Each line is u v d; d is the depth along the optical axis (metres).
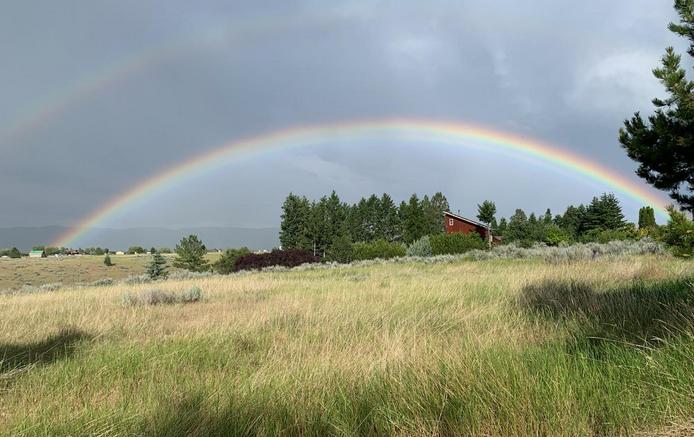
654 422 2.80
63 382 4.53
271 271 29.48
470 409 3.09
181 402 3.65
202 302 11.17
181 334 6.73
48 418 3.49
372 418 3.20
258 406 3.53
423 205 103.88
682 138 6.47
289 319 7.81
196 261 53.66
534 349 4.26
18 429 3.31
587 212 74.25
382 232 103.12
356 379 3.98
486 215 71.62
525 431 2.79
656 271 10.27
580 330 5.12
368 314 7.86
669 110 6.96
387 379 3.82
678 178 7.13
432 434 2.96
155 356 5.35
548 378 3.34
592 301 6.58
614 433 2.75
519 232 56.78
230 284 15.64
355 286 13.07
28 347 6.41
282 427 3.24
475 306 7.97
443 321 6.96
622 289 7.63
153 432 3.19
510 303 7.93
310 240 79.81
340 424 3.18
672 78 6.47
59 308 10.50
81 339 6.76
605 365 3.61
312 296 10.95
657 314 5.39
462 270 18.02
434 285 11.75
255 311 8.66
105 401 3.90
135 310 9.38
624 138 7.35
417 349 4.79
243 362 5.21
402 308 8.42
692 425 2.65
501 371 3.51
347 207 111.62
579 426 2.75
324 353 5.25
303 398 3.62
